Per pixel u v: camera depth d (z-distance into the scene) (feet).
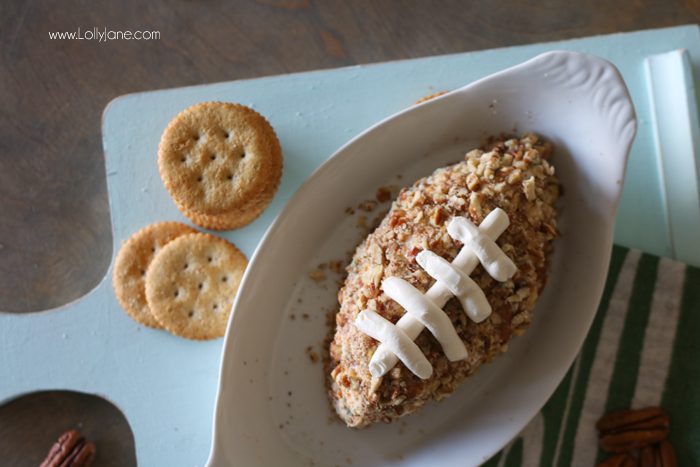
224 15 1.18
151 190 1.12
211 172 1.07
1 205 1.16
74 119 1.17
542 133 1.03
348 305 0.97
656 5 1.18
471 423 1.05
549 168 0.99
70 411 1.14
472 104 1.02
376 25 1.18
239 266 1.09
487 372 1.06
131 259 1.10
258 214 1.11
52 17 1.18
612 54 1.14
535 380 1.04
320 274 1.07
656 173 1.13
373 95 1.13
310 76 1.13
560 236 1.05
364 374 0.92
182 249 1.09
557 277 1.05
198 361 1.10
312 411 1.06
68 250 1.16
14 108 1.17
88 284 1.16
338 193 1.05
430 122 1.03
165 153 1.07
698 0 1.17
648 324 1.10
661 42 1.14
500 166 0.97
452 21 1.18
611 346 1.10
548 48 1.13
